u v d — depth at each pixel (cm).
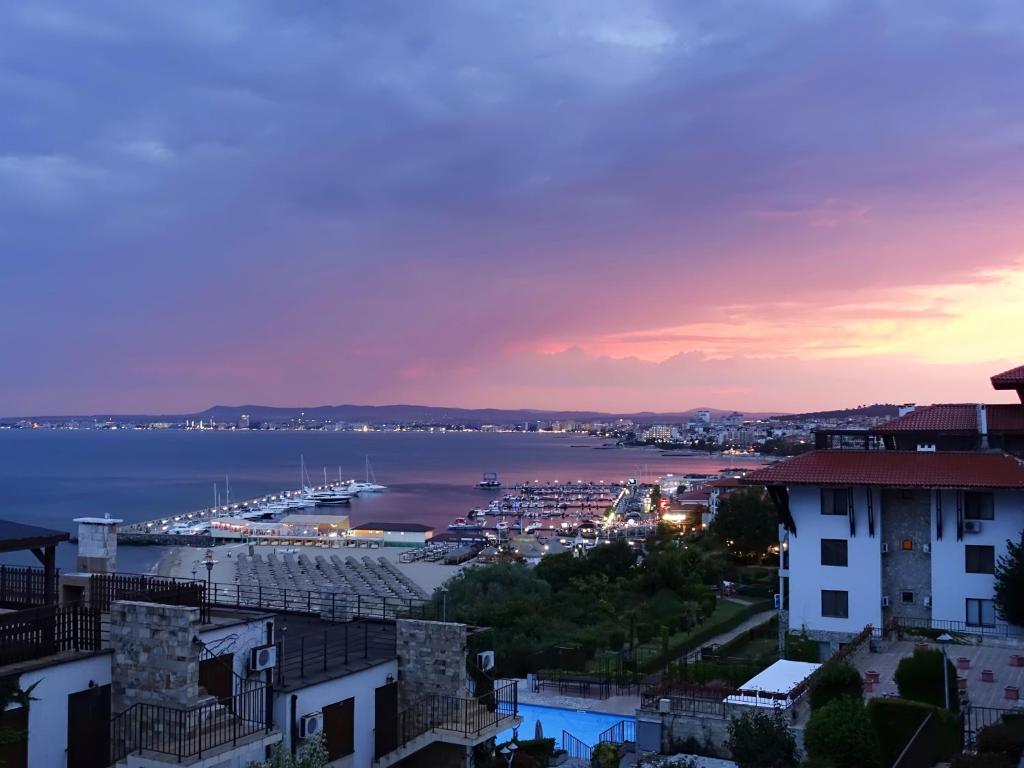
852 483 5944
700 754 4053
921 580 5959
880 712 3347
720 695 4291
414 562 16500
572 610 8031
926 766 3189
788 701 4066
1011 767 3209
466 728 3166
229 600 7525
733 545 12462
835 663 4312
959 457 6047
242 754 2644
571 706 5072
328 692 2961
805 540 6162
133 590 3055
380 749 3186
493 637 6500
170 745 2491
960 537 5841
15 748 2361
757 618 8981
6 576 3278
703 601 8781
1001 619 5678
